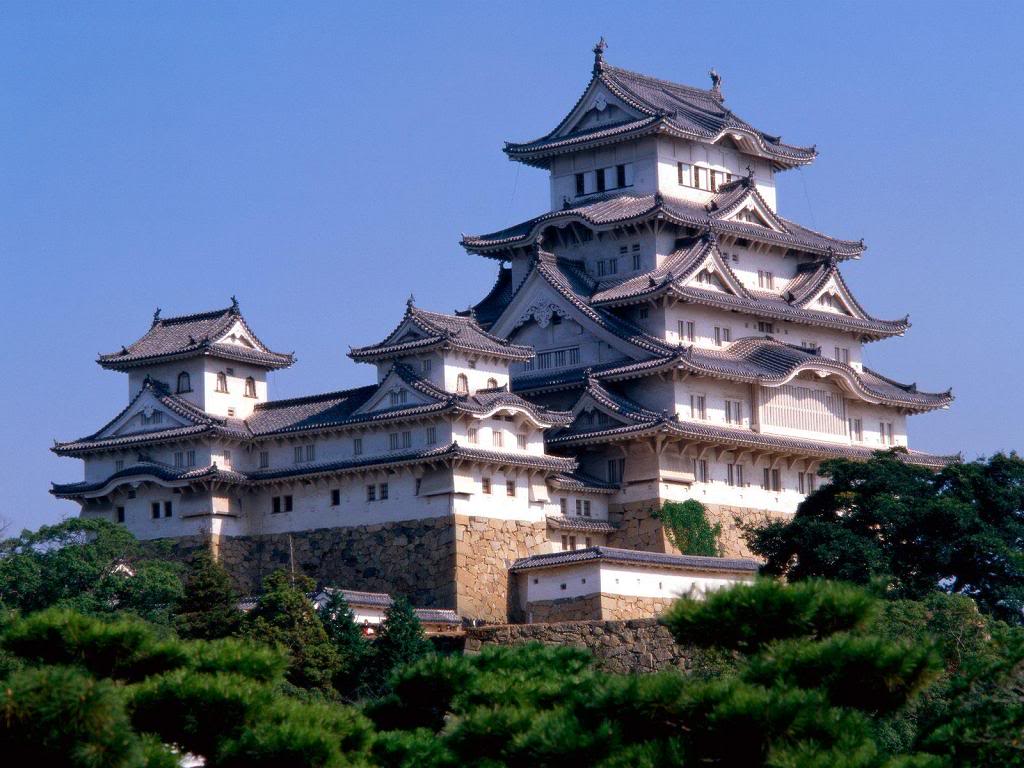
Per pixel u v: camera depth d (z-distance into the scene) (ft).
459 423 432.66
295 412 463.42
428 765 205.36
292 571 423.23
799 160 551.18
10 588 388.98
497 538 433.89
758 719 171.83
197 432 453.17
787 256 531.09
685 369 466.29
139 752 169.99
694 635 184.55
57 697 165.37
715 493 472.85
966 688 201.77
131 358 471.62
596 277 508.94
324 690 350.84
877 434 522.47
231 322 470.80
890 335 538.06
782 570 388.57
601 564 410.72
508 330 500.33
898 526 384.06
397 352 447.42
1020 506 398.21
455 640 378.32
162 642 207.10
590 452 472.85
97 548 398.42
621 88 520.42
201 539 450.71
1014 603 376.68
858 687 179.01
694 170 522.47
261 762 193.88
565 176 530.68
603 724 179.01
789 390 496.23
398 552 433.89
